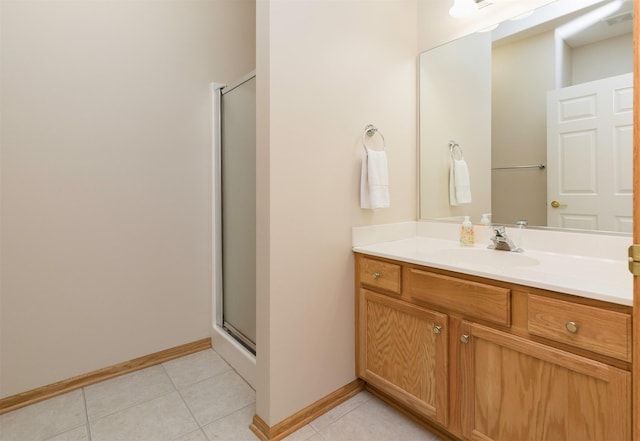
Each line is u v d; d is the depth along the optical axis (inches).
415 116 82.4
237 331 86.7
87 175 75.2
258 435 59.7
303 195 61.2
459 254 67.2
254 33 101.5
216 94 92.1
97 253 77.1
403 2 78.5
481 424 50.3
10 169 66.6
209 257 94.1
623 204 54.3
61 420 64.2
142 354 84.1
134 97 80.9
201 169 91.9
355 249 69.2
